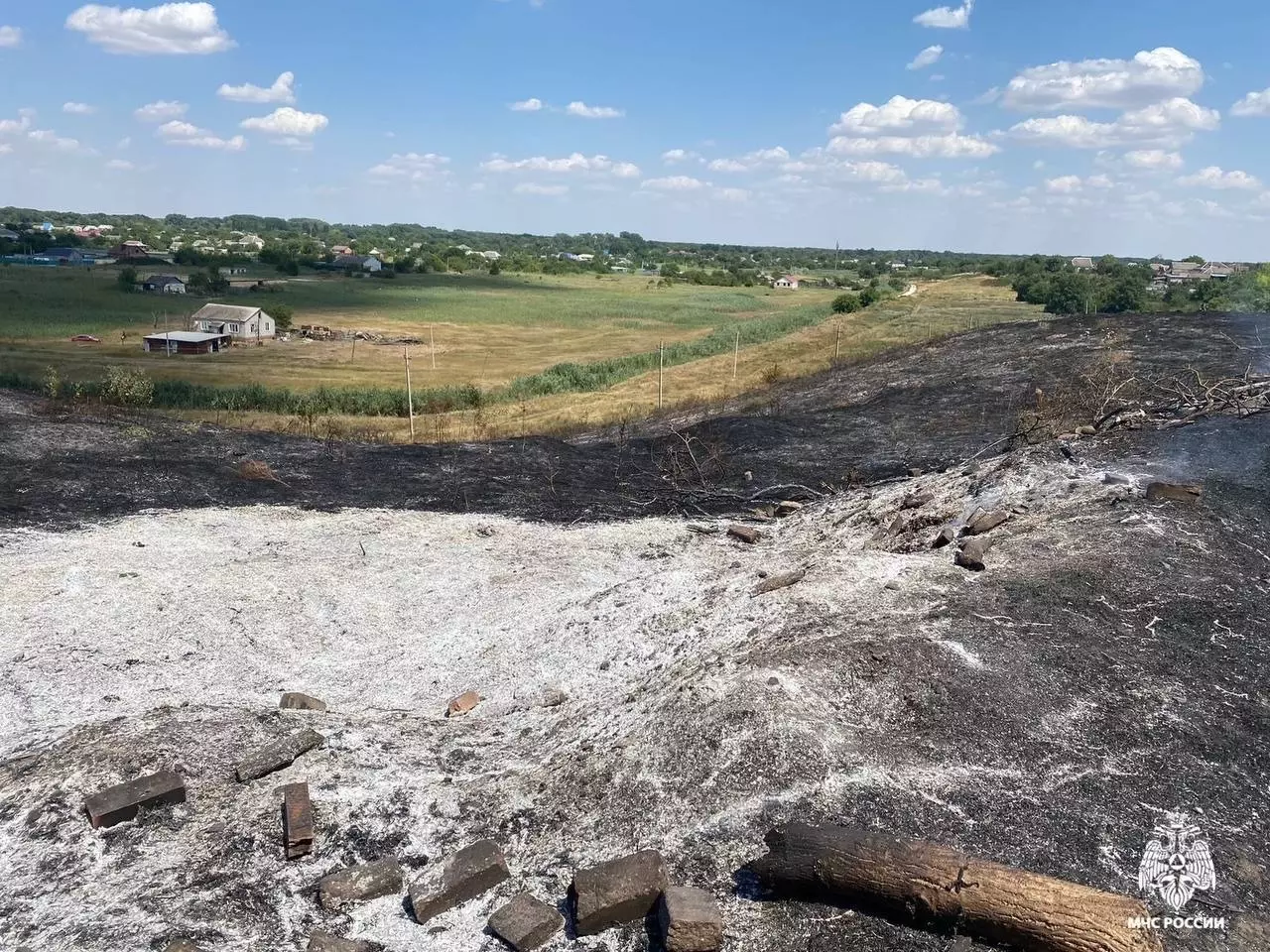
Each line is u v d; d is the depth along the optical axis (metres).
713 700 5.60
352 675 7.82
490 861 4.55
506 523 11.71
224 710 6.31
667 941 3.87
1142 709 5.50
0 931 4.28
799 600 7.15
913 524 9.55
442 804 5.30
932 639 6.18
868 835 4.07
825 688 5.64
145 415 17.67
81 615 8.30
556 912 4.18
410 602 9.27
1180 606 6.67
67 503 11.36
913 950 3.85
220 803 5.27
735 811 4.77
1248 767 5.05
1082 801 4.73
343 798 5.30
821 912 4.09
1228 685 5.79
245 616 8.66
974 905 3.77
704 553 10.41
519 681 7.54
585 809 5.07
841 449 15.68
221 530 10.93
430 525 11.52
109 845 4.90
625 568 10.13
